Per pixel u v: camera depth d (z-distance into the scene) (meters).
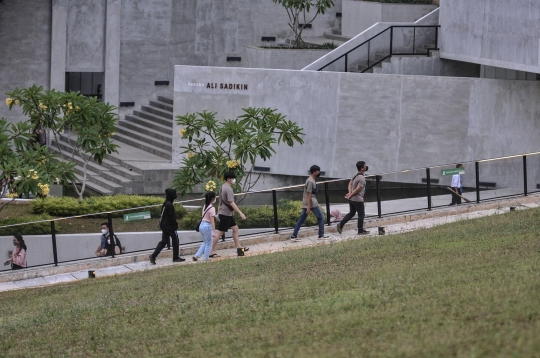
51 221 23.31
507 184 27.20
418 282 14.94
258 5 47.28
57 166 27.20
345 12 45.59
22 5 41.50
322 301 14.52
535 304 11.98
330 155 35.88
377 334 11.79
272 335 12.77
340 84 35.41
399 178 26.62
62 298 19.23
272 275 18.33
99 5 43.62
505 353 9.89
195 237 24.66
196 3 46.47
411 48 37.72
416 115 34.75
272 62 40.34
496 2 32.41
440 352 10.37
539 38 29.81
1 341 15.63
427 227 24.16
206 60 47.12
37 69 42.28
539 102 33.06
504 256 16.45
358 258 19.19
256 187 36.72
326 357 10.99
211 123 28.16
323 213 24.59
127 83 45.00
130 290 18.88
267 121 28.72
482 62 33.59
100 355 13.71
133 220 24.03
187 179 28.00
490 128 34.03
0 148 25.73
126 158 38.72
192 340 13.48
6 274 22.67
